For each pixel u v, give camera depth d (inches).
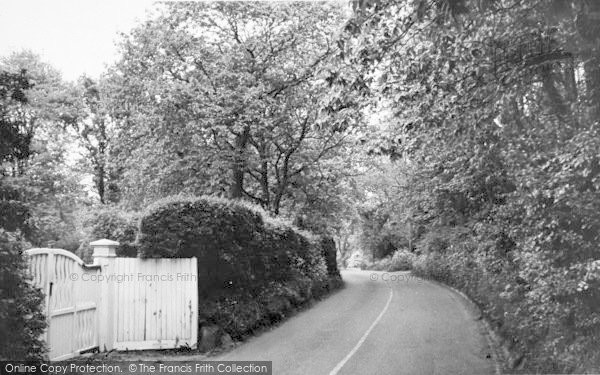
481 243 454.6
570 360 263.1
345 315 658.2
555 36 292.5
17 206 315.6
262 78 979.3
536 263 275.7
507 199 370.0
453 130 392.2
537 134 303.9
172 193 953.5
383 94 387.9
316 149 1125.7
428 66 358.3
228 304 510.3
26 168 1176.8
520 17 310.8
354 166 1144.8
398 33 339.0
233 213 529.7
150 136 938.7
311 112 981.2
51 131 1359.5
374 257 2170.3
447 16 255.9
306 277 817.5
